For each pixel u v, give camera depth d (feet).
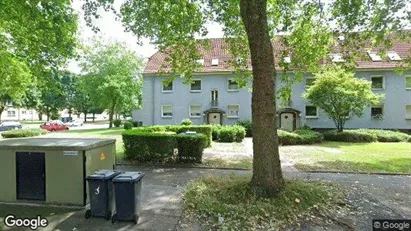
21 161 17.83
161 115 94.27
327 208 17.35
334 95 65.41
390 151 46.11
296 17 34.01
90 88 114.83
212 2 32.55
